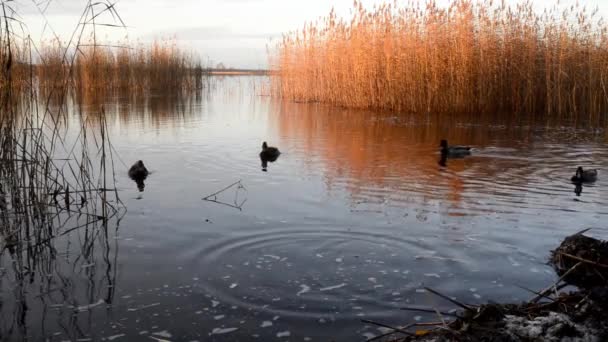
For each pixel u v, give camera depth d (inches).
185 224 343.6
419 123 935.7
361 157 592.7
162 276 263.4
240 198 407.8
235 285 252.5
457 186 452.8
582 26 1109.1
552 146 685.3
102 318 222.8
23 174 359.9
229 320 220.2
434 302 236.5
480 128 866.8
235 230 330.6
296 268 272.1
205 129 828.0
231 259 284.2
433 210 376.8
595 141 732.0
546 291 236.5
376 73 1213.1
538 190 441.1
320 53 1417.3
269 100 1504.7
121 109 1119.6
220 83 2645.2
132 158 572.7
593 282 257.9
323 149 646.5
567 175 502.6
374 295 242.8
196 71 1991.9
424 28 1144.8
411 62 1150.3
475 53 1134.4
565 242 289.0
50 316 224.7
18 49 379.9
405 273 266.8
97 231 332.2
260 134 778.2
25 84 384.2
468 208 382.9
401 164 553.0
